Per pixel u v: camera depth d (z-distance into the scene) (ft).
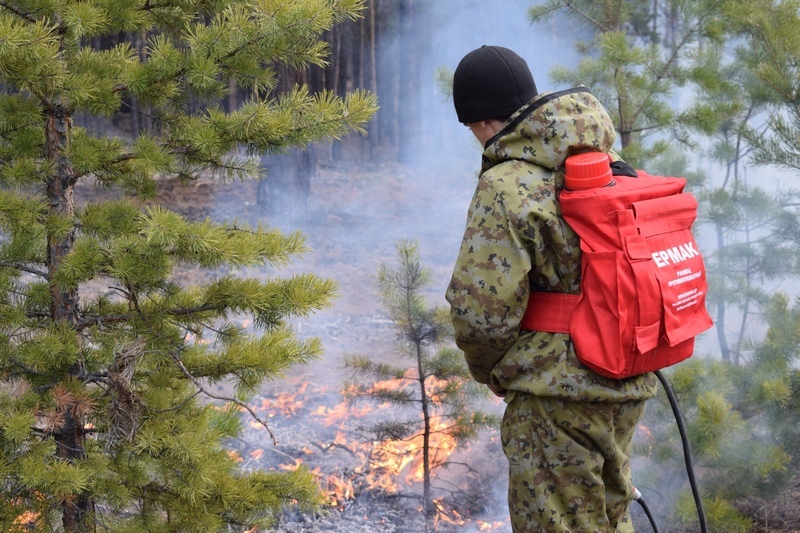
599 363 7.27
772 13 15.75
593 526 7.85
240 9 9.87
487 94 7.89
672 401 9.09
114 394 9.82
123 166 11.43
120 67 10.23
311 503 11.16
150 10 10.63
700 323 7.84
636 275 7.16
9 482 9.71
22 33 8.07
